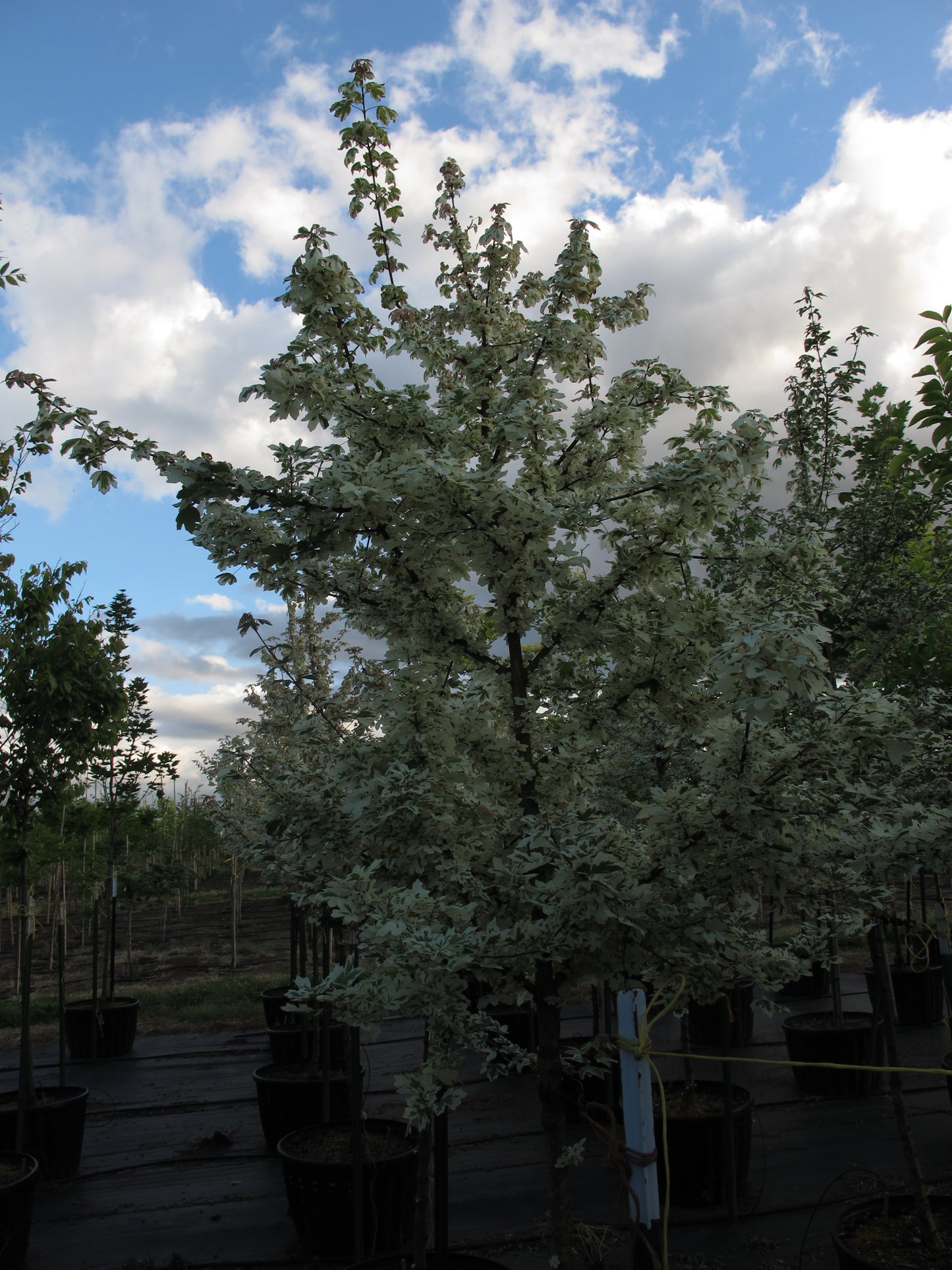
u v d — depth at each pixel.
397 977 2.31
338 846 2.92
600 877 2.32
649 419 3.26
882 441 5.86
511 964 2.68
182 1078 7.77
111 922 9.16
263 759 4.16
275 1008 8.73
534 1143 5.75
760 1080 6.93
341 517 2.73
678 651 2.91
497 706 3.08
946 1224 3.52
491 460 3.22
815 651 2.18
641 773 4.85
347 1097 5.70
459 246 3.61
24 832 5.65
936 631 5.94
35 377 3.15
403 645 3.04
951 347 3.14
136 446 2.79
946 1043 7.92
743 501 3.10
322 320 3.08
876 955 4.00
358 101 3.27
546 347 3.19
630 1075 2.04
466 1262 3.05
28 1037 5.35
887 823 2.87
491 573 2.85
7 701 5.62
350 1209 4.16
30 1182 4.39
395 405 2.82
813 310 6.10
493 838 2.80
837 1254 3.59
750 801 2.47
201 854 24.44
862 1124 5.81
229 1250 4.40
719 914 2.60
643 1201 1.98
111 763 8.91
